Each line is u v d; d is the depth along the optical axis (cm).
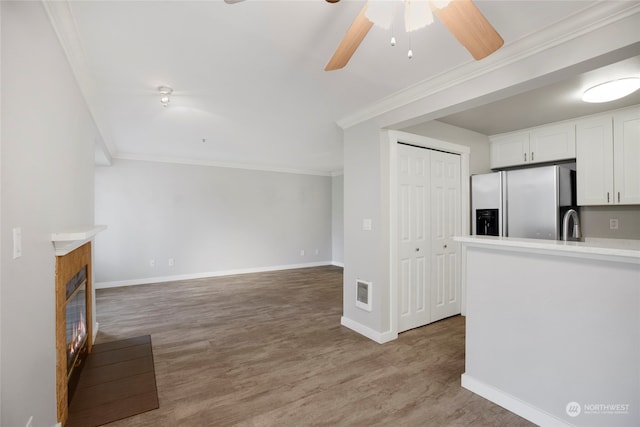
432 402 203
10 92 110
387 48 199
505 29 177
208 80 248
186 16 167
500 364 201
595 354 161
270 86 259
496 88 210
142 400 204
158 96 279
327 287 538
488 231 370
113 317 375
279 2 155
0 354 102
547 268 180
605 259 157
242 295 482
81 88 235
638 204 308
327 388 219
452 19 123
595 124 327
